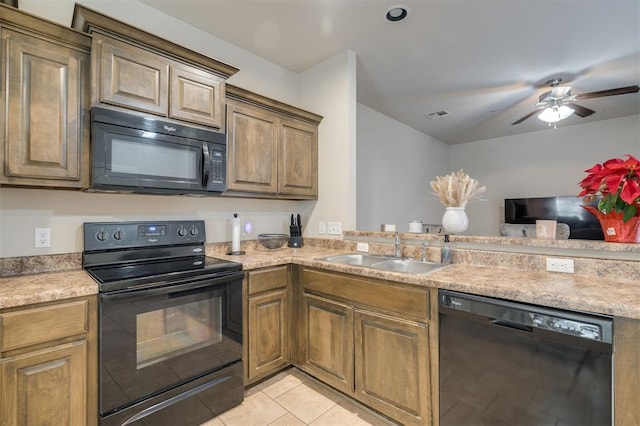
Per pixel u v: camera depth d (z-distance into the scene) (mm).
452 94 3635
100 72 1583
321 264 2002
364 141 4047
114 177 1611
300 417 1785
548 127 4992
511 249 1768
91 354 1371
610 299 1125
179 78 1869
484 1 2062
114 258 1860
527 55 2771
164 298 1580
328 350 1993
